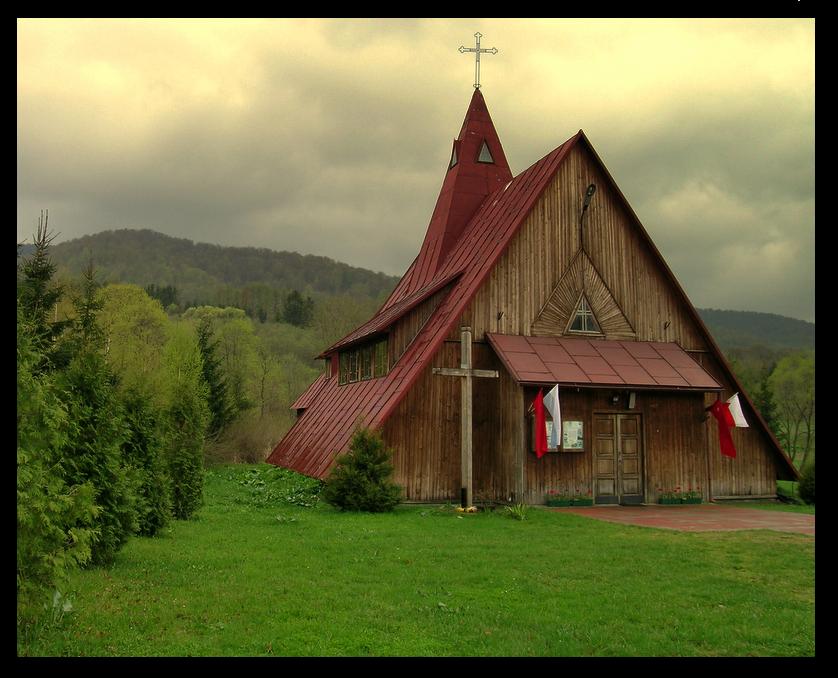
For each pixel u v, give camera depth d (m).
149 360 45.50
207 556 12.38
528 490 22.05
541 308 24.45
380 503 19.75
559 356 23.38
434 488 22.64
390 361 25.73
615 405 23.48
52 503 7.95
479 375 21.00
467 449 20.67
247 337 64.38
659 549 13.94
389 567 11.79
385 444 22.22
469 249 28.05
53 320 24.95
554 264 24.86
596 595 10.27
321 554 12.77
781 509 22.61
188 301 112.94
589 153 25.84
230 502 22.23
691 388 23.36
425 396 23.00
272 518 18.05
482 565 12.16
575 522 18.25
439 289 26.14
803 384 52.62
